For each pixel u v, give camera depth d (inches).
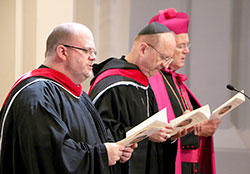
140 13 358.9
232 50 368.2
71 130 168.6
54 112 160.7
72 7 297.1
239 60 366.9
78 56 172.2
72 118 170.2
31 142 154.0
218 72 368.5
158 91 248.2
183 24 264.7
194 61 370.3
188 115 203.6
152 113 233.0
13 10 278.1
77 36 172.9
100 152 168.1
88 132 174.7
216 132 363.6
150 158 225.9
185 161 252.8
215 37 369.4
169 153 234.1
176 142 233.0
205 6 370.3
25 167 155.2
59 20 291.0
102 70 229.3
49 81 170.2
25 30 282.5
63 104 168.9
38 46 281.9
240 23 367.2
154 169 226.7
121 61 231.1
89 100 193.5
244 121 362.6
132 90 221.8
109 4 341.4
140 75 227.8
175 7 368.5
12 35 278.4
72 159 158.4
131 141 173.5
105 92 215.9
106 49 344.2
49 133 155.5
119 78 221.3
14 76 278.4
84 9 324.8
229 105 233.6
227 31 368.2
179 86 271.4
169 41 225.1
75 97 177.9
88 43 174.2
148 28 228.1
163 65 226.5
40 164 154.7
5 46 280.2
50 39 175.2
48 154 154.9
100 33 342.0
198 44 370.3
